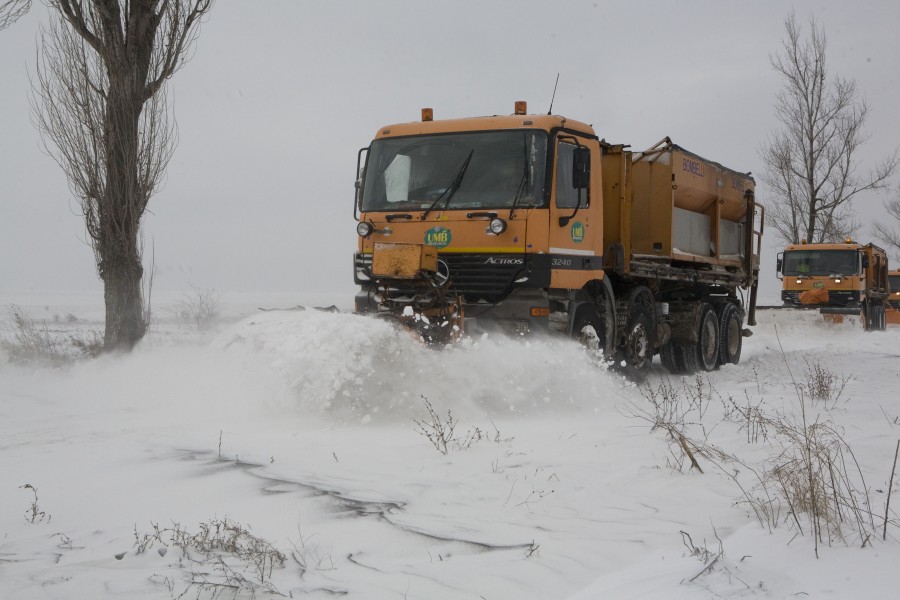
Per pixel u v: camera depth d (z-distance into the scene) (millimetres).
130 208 14742
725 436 7547
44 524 4875
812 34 32656
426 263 9258
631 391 11117
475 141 10195
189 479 5855
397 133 10609
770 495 5414
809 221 33000
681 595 3635
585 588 3918
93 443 7340
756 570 3965
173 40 15031
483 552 4395
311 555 4340
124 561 4191
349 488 5602
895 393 10977
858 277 26844
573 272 10469
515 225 9766
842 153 32562
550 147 9961
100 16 14492
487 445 7188
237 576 3953
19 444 7332
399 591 3850
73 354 14109
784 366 15797
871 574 3871
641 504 5320
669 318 14805
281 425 8359
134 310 14719
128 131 14695
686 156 13836
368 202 10547
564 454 6797
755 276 17938
